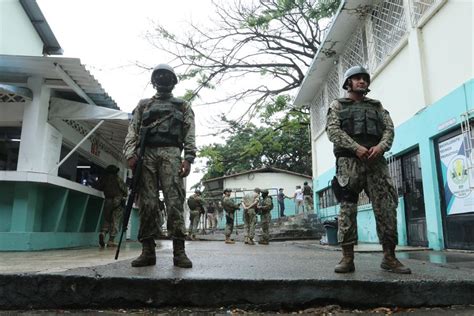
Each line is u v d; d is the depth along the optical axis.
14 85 7.77
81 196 9.11
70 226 8.97
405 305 2.87
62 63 7.16
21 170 7.45
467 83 6.19
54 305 2.81
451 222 6.73
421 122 7.54
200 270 3.39
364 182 3.43
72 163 9.48
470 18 6.23
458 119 6.40
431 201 7.16
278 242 12.89
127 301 2.82
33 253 6.41
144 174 3.79
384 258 3.43
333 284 2.87
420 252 6.45
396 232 3.38
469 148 6.18
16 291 2.82
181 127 3.92
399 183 8.61
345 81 3.71
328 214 14.23
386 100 9.34
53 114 8.05
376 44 9.89
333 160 13.40
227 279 2.85
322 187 14.55
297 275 3.09
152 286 2.83
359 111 3.50
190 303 2.83
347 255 3.34
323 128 14.54
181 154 3.90
